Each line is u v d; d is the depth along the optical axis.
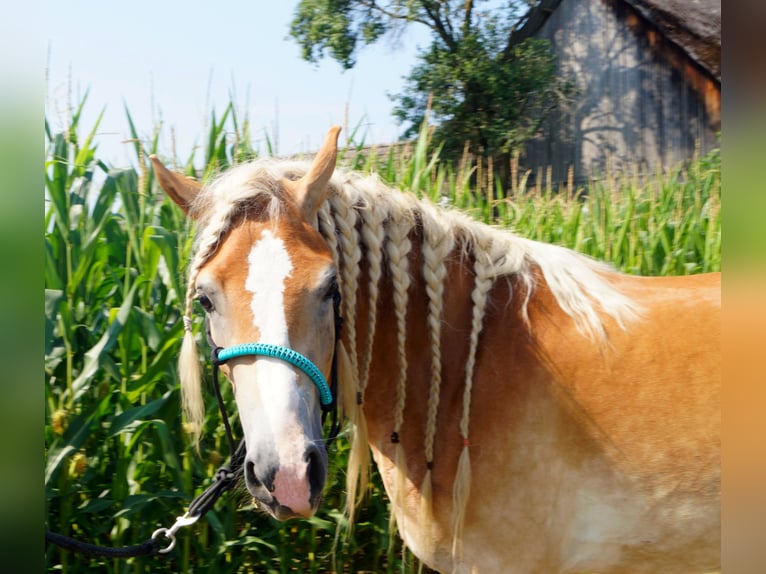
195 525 3.31
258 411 1.87
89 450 3.28
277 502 1.83
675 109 15.32
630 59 15.66
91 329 3.32
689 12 15.23
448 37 15.25
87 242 3.37
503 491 2.21
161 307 3.56
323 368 2.02
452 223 2.41
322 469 1.90
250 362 1.91
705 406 2.18
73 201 3.61
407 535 2.41
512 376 2.25
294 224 2.04
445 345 2.32
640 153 15.62
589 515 2.24
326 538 3.63
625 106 15.73
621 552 2.27
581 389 2.22
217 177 2.32
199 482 3.39
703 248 5.07
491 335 2.31
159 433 3.06
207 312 2.05
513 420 2.22
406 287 2.32
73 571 3.23
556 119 16.00
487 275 2.35
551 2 16.08
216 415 3.41
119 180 3.66
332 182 2.31
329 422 3.37
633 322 2.30
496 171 14.91
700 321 2.28
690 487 2.19
